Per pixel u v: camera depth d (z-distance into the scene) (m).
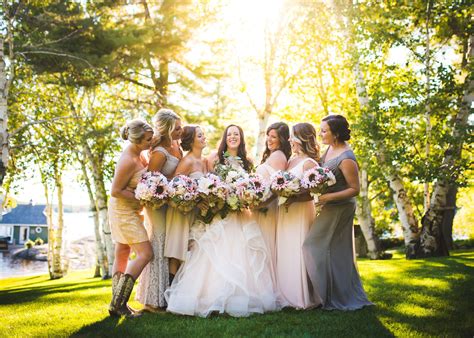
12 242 65.94
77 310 5.05
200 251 4.46
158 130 4.71
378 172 12.02
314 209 4.91
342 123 4.75
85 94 15.42
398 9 10.63
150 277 4.48
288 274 4.64
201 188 4.38
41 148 13.41
